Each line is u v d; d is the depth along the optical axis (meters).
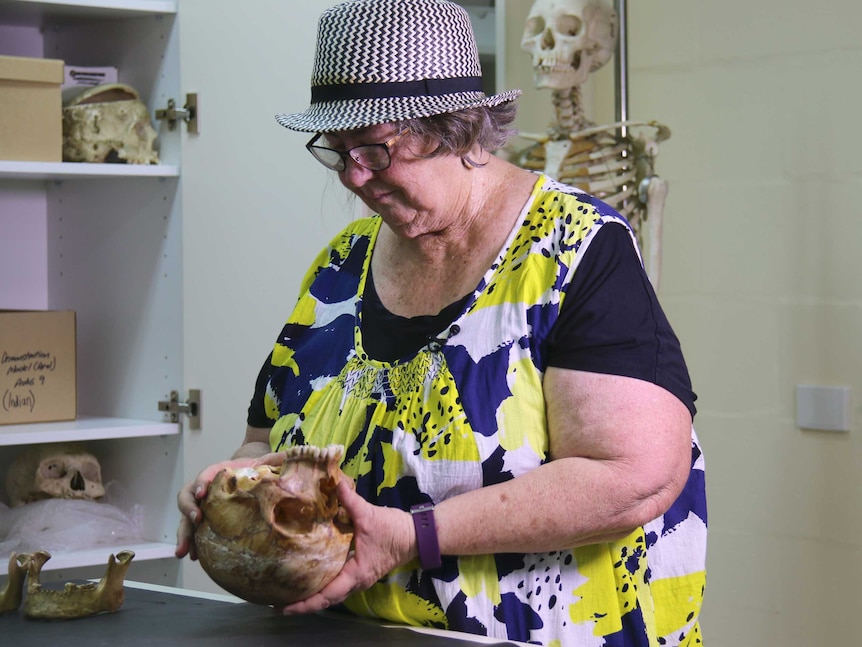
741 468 2.48
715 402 2.52
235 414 2.27
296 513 1.07
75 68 2.39
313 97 1.22
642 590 1.21
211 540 1.09
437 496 1.17
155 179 2.34
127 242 2.42
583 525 1.11
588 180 2.24
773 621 2.44
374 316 1.31
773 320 2.43
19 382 2.30
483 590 1.16
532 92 2.71
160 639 1.11
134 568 2.38
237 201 2.25
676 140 2.57
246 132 2.24
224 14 2.24
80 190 2.54
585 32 2.23
